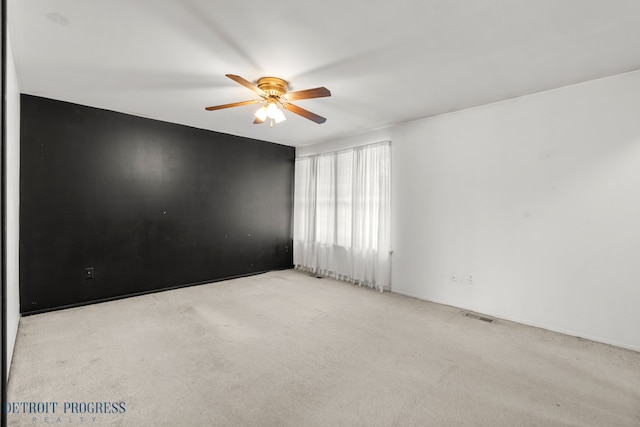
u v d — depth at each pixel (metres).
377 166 4.51
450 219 3.79
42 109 3.40
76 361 2.35
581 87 2.90
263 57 2.46
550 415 1.82
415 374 2.24
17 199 3.09
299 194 5.86
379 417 1.78
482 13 1.90
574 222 2.94
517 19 1.96
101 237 3.81
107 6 1.86
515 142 3.29
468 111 3.64
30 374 2.17
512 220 3.31
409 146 4.21
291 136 5.14
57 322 3.11
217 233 4.90
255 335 2.87
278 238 5.75
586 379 2.19
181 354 2.49
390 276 4.41
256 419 1.75
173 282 4.43
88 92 3.25
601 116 2.80
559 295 3.02
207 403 1.89
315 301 3.91
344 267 4.98
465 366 2.36
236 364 2.35
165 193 4.33
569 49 2.32
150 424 1.71
